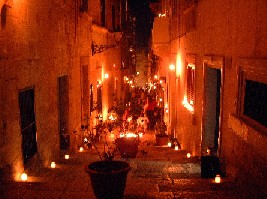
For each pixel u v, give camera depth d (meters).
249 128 5.34
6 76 5.78
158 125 17.42
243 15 5.85
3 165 5.68
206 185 5.98
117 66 25.66
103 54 19.11
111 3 22.33
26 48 6.84
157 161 9.38
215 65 7.88
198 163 8.90
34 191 5.40
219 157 7.26
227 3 6.80
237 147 6.14
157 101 27.86
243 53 5.87
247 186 5.61
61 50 10.03
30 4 7.07
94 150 12.17
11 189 5.45
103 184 5.01
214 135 8.90
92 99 15.37
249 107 5.88
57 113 9.53
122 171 5.04
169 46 18.05
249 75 5.71
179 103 14.00
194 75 10.34
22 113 6.82
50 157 8.69
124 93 30.00
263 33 4.99
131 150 10.45
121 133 13.02
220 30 7.33
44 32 8.20
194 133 10.34
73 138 11.55
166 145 14.94
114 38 23.80
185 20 12.35
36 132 7.51
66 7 10.65
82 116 13.61
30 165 7.09
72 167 8.09
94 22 16.56
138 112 20.41
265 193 4.88
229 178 6.55
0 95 5.54
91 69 15.29
